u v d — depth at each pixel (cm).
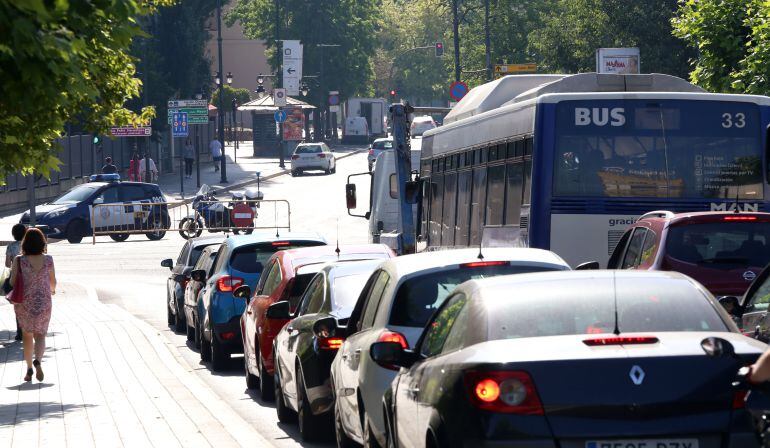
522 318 2094
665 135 5462
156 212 14875
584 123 5447
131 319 7925
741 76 8056
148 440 3628
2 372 5569
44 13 1889
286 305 4178
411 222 8144
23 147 3038
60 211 14388
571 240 5438
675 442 1878
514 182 5781
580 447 1878
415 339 2852
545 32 18962
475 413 1917
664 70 17188
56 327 7481
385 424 2677
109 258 12738
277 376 4272
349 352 3188
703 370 1889
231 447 3478
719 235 4081
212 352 5894
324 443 3753
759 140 5478
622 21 17500
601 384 1884
